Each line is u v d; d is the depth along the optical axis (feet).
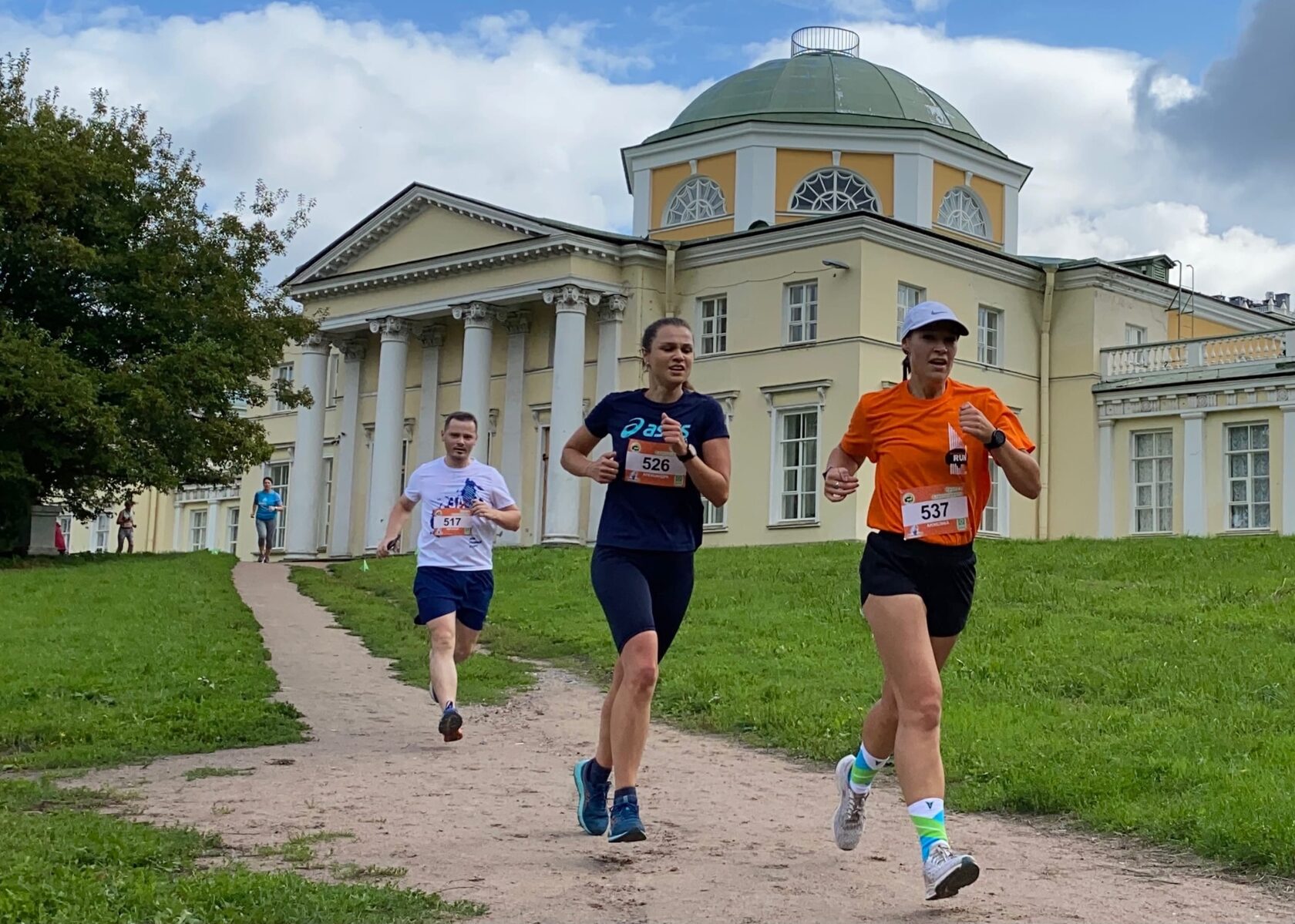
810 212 139.13
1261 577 67.92
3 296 109.09
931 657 21.62
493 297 137.49
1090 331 138.00
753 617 64.95
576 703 47.91
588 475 25.21
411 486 40.65
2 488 110.73
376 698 48.55
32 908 19.27
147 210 111.55
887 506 22.35
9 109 108.68
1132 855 25.84
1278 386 126.21
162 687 47.47
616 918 20.15
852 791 24.23
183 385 107.65
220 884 20.63
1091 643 52.95
